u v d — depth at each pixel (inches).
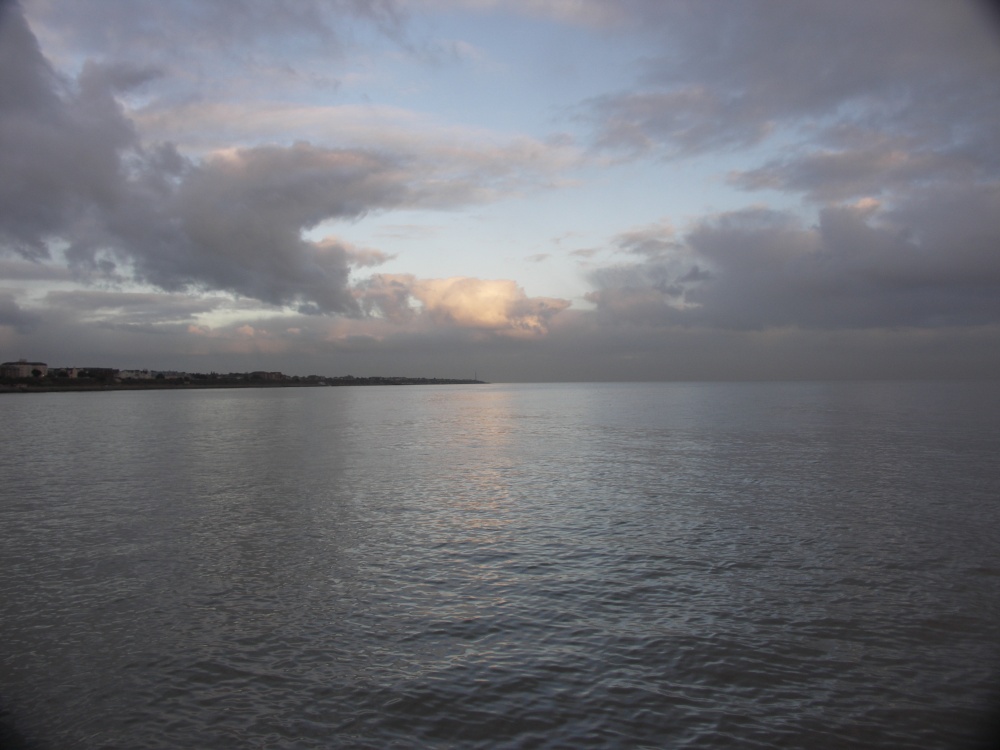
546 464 1533.0
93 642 526.0
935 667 476.7
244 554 764.6
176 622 564.4
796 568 695.7
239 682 460.8
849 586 641.0
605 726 402.6
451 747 383.2
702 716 413.4
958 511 970.1
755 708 422.6
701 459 1590.8
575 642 517.7
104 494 1167.6
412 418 3516.2
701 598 609.9
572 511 986.1
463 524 906.7
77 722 414.0
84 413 4175.7
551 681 457.4
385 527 893.8
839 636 526.9
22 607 601.0
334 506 1042.1
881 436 2140.7
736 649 503.8
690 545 786.2
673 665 478.9
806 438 2096.5
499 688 448.1
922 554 747.4
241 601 612.1
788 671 470.3
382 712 420.5
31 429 2768.2
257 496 1136.2
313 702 433.4
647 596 615.2
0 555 766.5
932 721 408.8
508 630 540.7
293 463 1590.8
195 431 2620.6
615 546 783.7
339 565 718.5
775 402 5088.6
